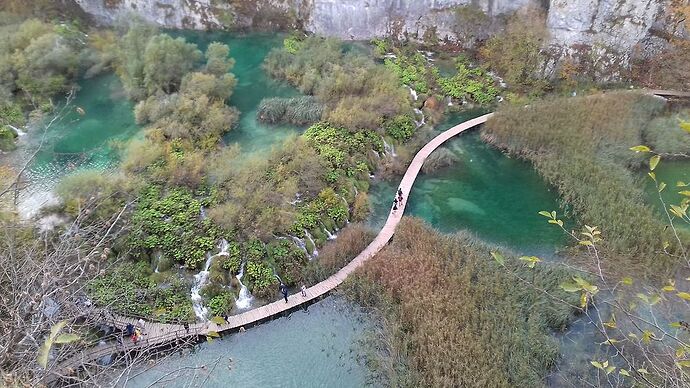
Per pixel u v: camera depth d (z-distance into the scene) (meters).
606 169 31.81
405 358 22.25
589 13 38.44
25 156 33.03
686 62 37.88
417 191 32.31
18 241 22.48
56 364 14.82
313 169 30.81
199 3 47.00
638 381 15.09
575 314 24.02
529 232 29.33
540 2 41.38
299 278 26.38
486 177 33.25
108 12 46.84
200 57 40.34
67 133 35.16
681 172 32.34
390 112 36.00
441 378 20.77
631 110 35.44
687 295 10.34
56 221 26.28
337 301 25.48
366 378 22.17
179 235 27.16
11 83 37.78
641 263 25.92
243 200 28.75
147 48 37.19
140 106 35.66
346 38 46.34
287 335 24.30
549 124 34.91
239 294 25.95
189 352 23.42
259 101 39.06
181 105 34.72
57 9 44.97
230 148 32.84
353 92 38.03
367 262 26.25
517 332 22.64
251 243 27.09
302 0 46.34
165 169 30.45
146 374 22.08
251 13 47.22
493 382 20.58
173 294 25.36
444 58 43.84
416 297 24.02
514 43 40.59
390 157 34.31
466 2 43.66
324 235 28.56
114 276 25.03
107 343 22.38
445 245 26.88
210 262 26.62
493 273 25.64
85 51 40.97
